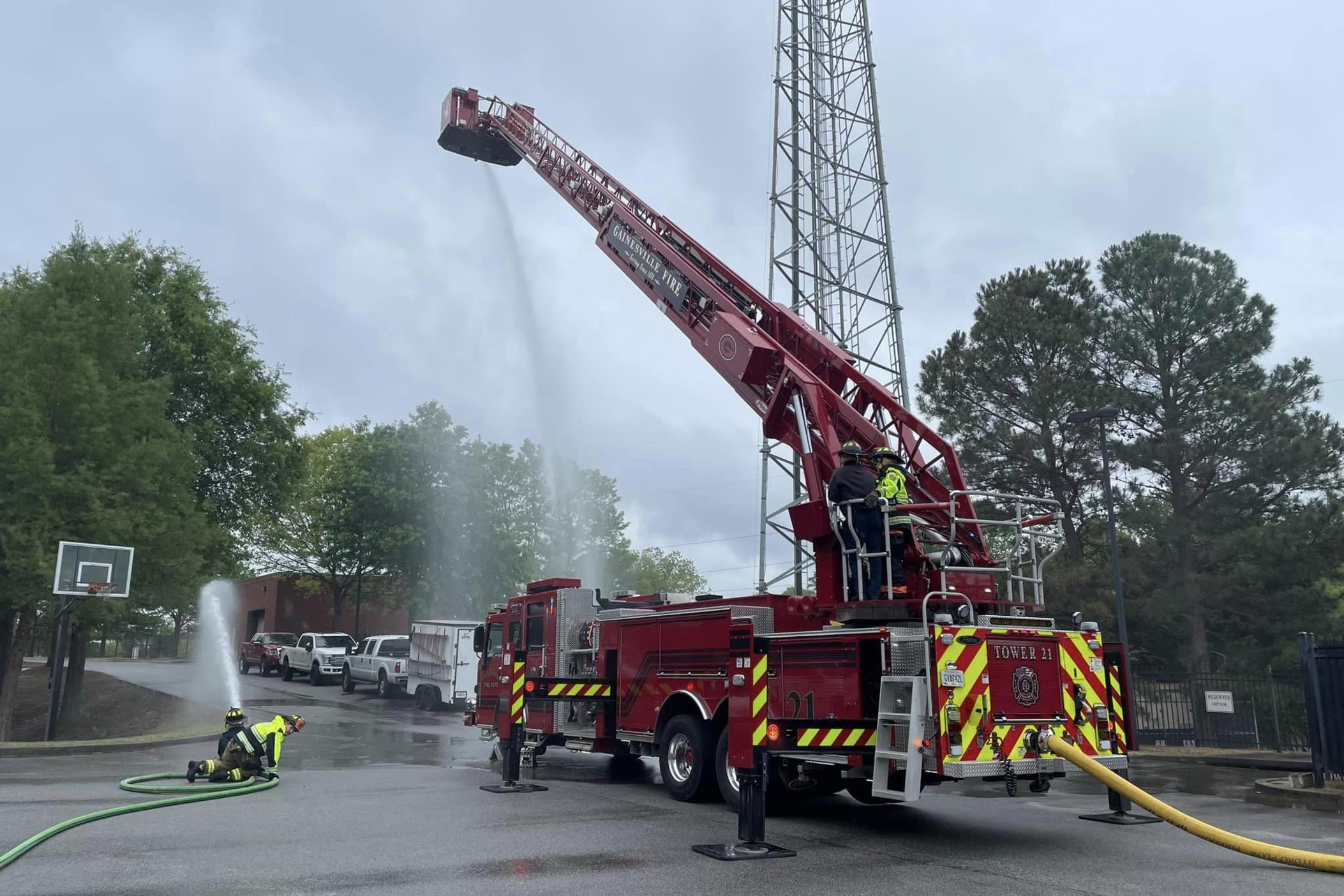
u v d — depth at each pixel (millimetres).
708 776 10586
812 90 22938
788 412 12039
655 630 11719
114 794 10234
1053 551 9875
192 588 21625
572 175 18719
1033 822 9680
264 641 40781
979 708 8258
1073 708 8945
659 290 15352
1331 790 11664
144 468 20188
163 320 28484
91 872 6504
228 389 29547
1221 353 29531
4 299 23594
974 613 9055
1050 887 6574
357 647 33875
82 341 20266
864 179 22484
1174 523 28391
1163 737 21500
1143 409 30109
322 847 7500
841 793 12109
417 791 11078
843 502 9609
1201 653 27906
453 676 24859
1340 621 29328
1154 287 30359
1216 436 29000
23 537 18016
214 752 15758
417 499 39000
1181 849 8125
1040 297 32281
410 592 39062
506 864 6988
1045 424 30547
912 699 8164
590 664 13133
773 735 7957
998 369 31672
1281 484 28516
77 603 19328
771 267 22547
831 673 9102
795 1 23328
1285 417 28125
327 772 13102
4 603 19141
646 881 6555
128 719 24094
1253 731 20750
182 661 61844
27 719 26609
